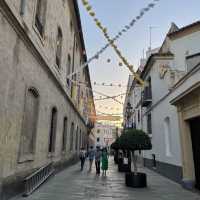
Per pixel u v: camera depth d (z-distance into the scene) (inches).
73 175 510.3
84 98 1185.4
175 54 549.0
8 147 261.0
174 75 487.8
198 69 337.4
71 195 299.6
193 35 526.9
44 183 388.5
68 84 682.8
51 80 457.4
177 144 431.8
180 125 409.1
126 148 379.2
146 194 315.9
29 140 344.2
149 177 498.6
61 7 550.6
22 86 303.7
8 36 259.9
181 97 374.6
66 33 617.9
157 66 596.4
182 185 378.6
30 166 338.6
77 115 915.4
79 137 1016.2
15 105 281.1
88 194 308.5
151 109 666.8
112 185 384.8
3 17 247.3
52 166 467.5
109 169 684.1
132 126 1053.8
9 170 263.7
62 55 567.5
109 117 1444.4
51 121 498.0
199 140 361.1
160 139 559.5
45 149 422.0
